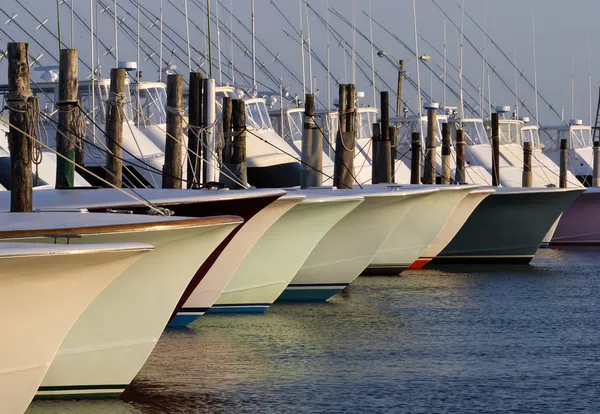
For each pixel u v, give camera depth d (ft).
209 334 102.63
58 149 105.09
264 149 166.20
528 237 177.78
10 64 84.07
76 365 74.84
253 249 112.57
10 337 59.88
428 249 168.04
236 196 97.04
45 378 74.59
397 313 121.29
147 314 76.07
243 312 115.03
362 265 128.88
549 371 92.58
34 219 77.66
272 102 199.72
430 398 82.07
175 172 122.01
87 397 76.28
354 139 149.48
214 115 127.54
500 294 141.49
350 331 108.17
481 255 178.60
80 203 94.63
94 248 59.67
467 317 120.88
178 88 122.11
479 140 240.53
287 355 94.94
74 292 60.64
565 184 226.58
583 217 222.69
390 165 166.50
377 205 127.54
